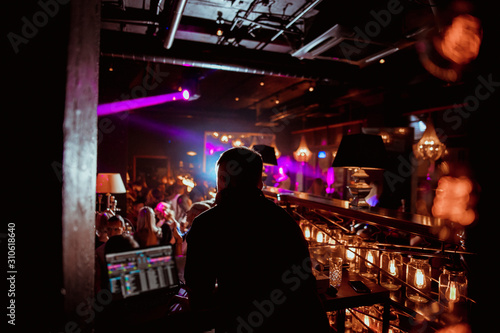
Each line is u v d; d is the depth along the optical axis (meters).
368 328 1.69
